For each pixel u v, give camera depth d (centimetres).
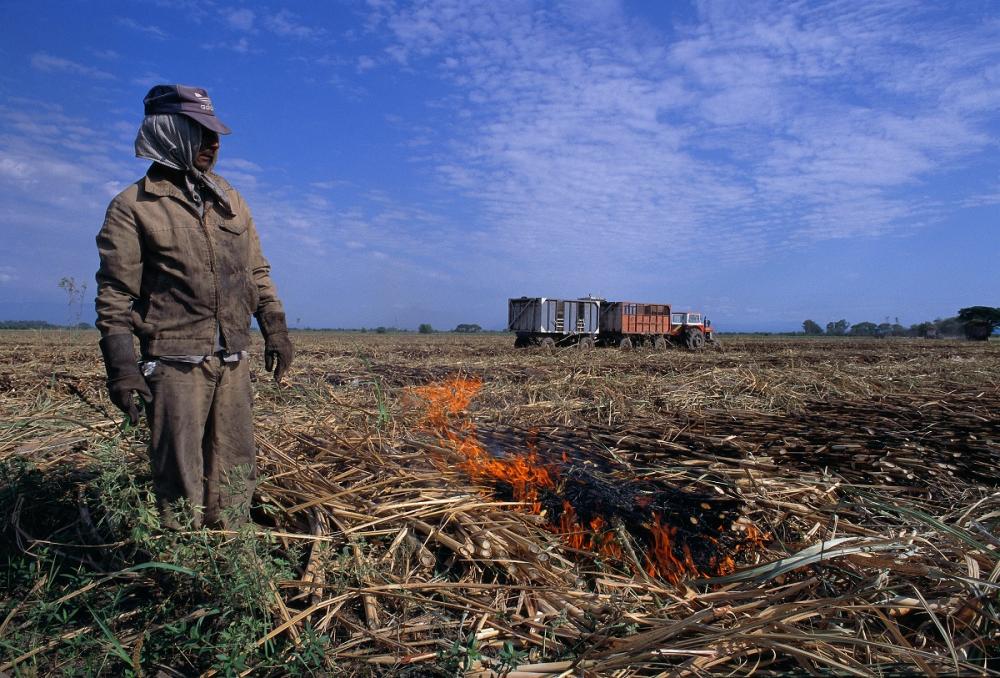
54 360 1260
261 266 334
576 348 2580
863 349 2798
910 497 423
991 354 2139
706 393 879
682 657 232
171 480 291
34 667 227
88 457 423
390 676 228
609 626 248
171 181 287
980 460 500
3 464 353
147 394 275
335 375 1070
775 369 1211
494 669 225
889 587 263
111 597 276
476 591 283
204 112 282
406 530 326
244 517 306
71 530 338
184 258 284
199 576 256
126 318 281
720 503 376
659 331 2961
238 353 307
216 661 230
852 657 223
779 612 245
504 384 970
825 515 377
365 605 268
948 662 214
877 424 643
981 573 268
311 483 385
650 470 456
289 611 261
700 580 295
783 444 554
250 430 319
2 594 284
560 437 570
